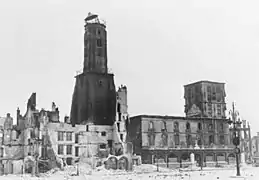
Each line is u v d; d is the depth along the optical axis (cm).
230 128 13025
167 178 7094
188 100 13438
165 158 11100
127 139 10806
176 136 11631
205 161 11919
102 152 10206
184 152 11494
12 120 9869
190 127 11988
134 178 7206
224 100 13188
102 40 12194
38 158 8856
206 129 12306
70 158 9675
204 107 12656
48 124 9488
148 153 10819
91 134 10188
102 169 9138
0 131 9575
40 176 7950
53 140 9475
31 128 9469
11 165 9194
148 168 9888
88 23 12219
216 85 13150
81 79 11775
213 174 8188
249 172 8606
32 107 9744
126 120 10862
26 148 9544
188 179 6819
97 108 11319
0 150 9356
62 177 7681
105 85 11700
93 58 11912
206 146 12031
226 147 12450
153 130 11200
